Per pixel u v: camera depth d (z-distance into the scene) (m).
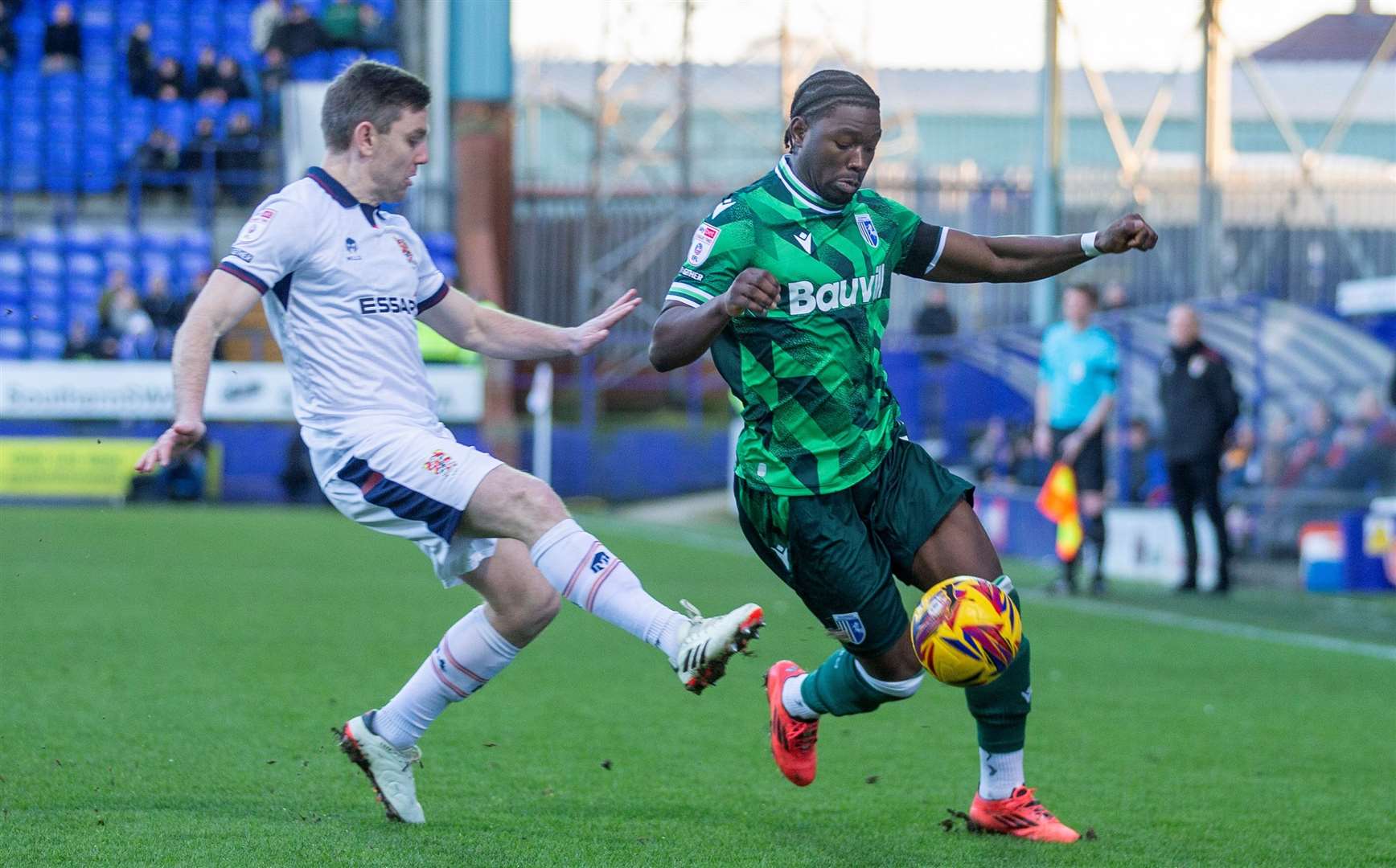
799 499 13.93
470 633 14.51
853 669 14.77
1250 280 70.69
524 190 83.44
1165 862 13.93
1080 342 40.47
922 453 14.56
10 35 82.44
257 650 26.48
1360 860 14.23
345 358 13.94
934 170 84.69
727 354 13.99
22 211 80.44
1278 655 29.62
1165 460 42.41
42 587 35.69
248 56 85.44
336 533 53.91
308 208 13.84
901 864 13.56
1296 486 49.16
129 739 18.45
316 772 16.91
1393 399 46.22
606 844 13.97
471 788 16.45
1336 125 69.75
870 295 14.03
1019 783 14.91
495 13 78.94
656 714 21.47
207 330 13.27
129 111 81.75
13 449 68.38
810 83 13.48
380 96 14.08
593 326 15.31
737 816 15.47
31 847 13.15
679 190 83.12
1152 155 88.88
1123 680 25.95
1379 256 70.62
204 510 65.62
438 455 13.69
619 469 76.44
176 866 12.61
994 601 13.37
